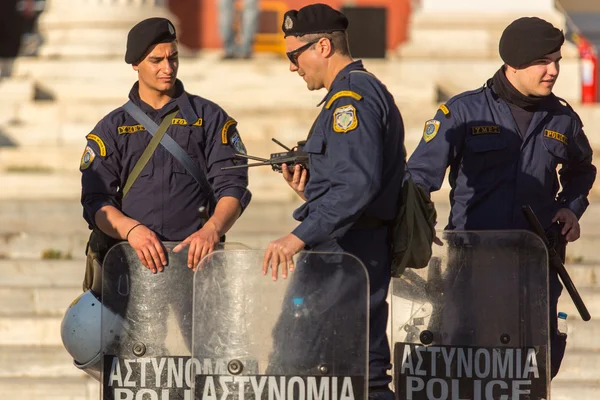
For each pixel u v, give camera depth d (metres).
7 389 17.27
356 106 10.91
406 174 11.79
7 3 50.12
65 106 30.89
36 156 27.38
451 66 33.72
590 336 18.41
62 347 18.70
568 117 12.88
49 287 20.09
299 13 11.50
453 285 11.85
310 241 10.70
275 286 10.72
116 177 12.80
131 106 12.86
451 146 12.66
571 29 36.41
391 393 11.53
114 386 12.07
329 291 10.64
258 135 28.16
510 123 12.62
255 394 10.74
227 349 10.77
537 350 11.62
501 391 11.72
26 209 23.47
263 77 33.03
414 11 38.59
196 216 12.84
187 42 45.88
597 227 22.75
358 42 34.50
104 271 12.05
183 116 12.80
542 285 11.60
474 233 11.77
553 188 13.01
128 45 12.75
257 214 22.94
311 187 11.23
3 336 18.94
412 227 11.38
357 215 10.76
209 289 10.83
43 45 36.75
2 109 30.97
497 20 34.06
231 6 36.78
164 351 12.01
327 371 10.66
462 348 11.82
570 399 16.89
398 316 12.03
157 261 11.94
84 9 35.03
